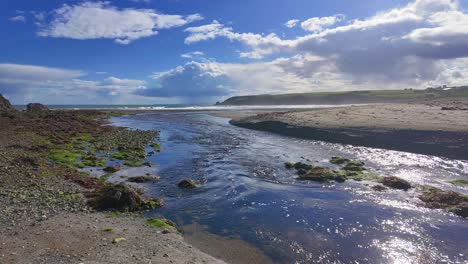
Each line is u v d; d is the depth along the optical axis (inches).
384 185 813.9
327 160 1106.1
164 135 1814.7
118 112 3978.8
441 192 725.9
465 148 1115.3
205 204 679.7
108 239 473.1
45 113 2687.0
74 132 1749.5
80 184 773.9
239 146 1416.1
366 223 582.6
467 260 458.0
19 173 810.8
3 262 388.5
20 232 482.6
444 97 5103.3
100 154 1213.1
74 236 477.7
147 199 679.7
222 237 527.2
